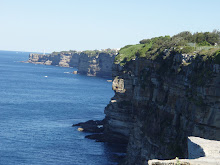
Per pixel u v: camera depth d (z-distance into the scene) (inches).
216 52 2060.8
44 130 4375.0
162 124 2647.6
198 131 2090.3
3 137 3905.0
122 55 4495.6
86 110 6063.0
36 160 3186.5
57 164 3110.2
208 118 2031.3
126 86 4069.9
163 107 2696.9
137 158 3147.1
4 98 6973.4
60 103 6727.4
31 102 6658.5
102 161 3284.9
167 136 2522.1
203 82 2082.9
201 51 2285.9
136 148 3216.0
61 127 4608.8
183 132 2289.6
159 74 2913.4
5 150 3430.1
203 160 815.1
